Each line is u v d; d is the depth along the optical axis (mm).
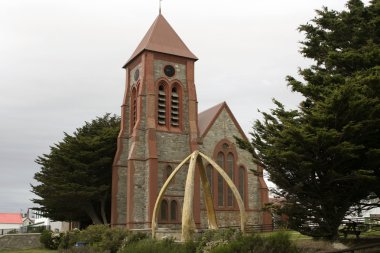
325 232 22438
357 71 22750
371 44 23312
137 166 49938
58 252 35156
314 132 20109
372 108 20172
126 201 52312
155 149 49875
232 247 16812
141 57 53969
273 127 22625
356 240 23422
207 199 24125
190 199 20938
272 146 22547
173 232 31281
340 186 22266
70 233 38438
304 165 20516
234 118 55531
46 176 54562
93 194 50906
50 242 40250
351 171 21391
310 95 23062
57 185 50125
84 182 52406
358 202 24000
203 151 52562
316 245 22203
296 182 22234
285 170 22328
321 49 25844
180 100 54188
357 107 19938
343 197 22594
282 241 17672
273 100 29016
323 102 20891
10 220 130500
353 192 22234
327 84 22828
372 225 24750
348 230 24109
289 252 17672
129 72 57312
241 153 54812
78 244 33688
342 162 21359
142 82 52312
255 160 23938
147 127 50812
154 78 52969
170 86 53750
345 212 23500
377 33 24406
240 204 22062
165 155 51250
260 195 54531
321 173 21766
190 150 52219
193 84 54969
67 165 53219
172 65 54469
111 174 54844
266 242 17359
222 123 54719
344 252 17219
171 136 52250
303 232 22641
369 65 22938
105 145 54938
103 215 54156
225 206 52125
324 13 25953
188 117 53875
